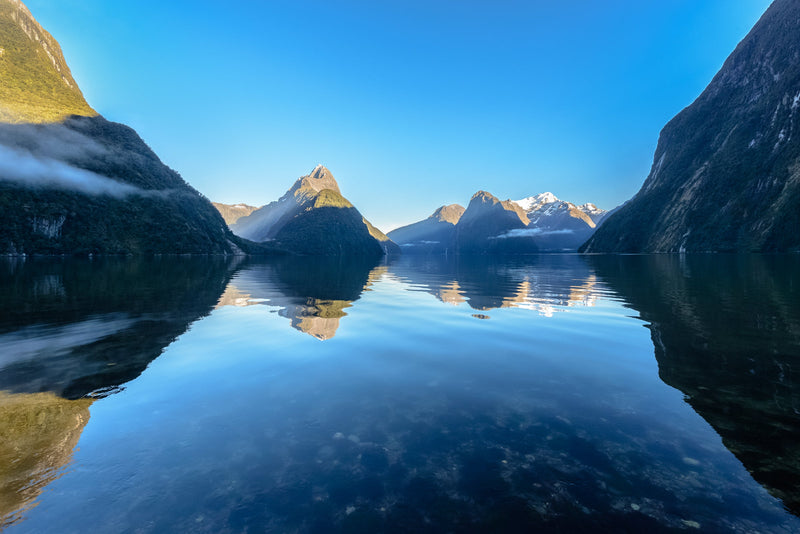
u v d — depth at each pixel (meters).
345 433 4.82
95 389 6.28
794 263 47.62
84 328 11.09
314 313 14.45
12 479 3.76
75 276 32.03
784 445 4.37
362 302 17.88
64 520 3.25
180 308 15.16
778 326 10.89
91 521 3.24
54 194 168.50
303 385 6.62
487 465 4.09
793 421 4.98
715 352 8.38
